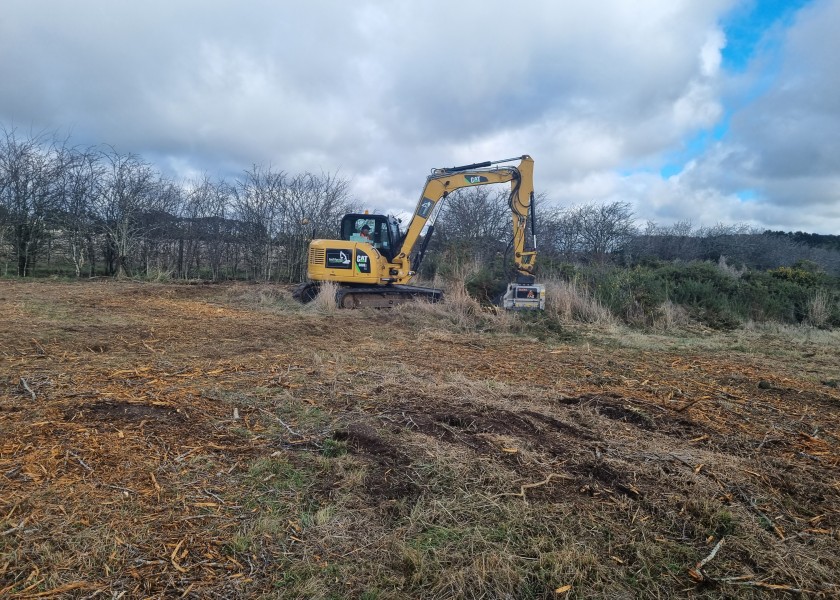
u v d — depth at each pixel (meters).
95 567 2.18
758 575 2.31
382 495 2.87
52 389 4.29
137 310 9.53
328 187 20.06
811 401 5.10
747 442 3.85
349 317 9.90
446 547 2.42
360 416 3.99
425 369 5.76
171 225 18.48
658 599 2.16
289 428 3.73
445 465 3.15
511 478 3.06
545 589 2.19
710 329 10.28
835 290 13.82
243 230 19.47
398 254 12.33
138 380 4.72
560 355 7.11
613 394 4.97
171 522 2.51
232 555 2.32
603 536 2.56
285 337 7.45
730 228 27.38
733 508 2.85
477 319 9.77
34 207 16.50
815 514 2.86
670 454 3.49
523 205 11.42
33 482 2.76
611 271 13.00
